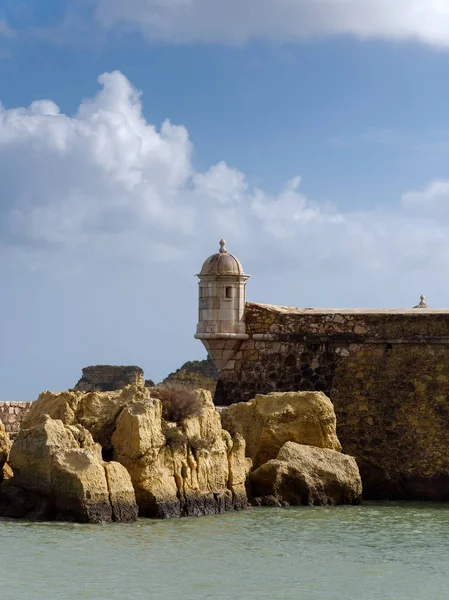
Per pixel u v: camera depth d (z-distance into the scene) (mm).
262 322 45969
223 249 46344
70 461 33719
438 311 44281
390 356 44031
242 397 45969
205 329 46062
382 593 27719
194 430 37125
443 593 27828
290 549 31953
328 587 28109
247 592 27359
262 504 38844
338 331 44781
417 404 43344
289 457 39688
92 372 61594
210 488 36938
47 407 37000
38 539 31375
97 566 29000
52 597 26297
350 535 34344
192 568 29312
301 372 45125
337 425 44000
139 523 34062
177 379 59406
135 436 34938
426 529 35719
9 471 35688
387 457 43281
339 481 40000
